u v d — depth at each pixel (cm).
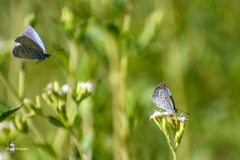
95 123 796
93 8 828
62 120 543
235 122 970
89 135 665
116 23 828
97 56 818
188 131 935
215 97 1027
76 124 746
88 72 806
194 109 967
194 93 1009
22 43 520
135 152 845
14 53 533
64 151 862
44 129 930
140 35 805
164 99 550
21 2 930
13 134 593
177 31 995
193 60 1032
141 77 977
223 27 1038
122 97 763
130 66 786
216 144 970
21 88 609
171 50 990
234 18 1049
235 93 1030
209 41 1034
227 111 973
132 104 728
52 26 893
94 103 795
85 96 567
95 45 820
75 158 649
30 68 1024
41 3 920
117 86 809
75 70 727
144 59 800
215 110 969
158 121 523
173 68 975
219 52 1030
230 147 964
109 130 828
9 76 895
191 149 940
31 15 650
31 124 581
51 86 564
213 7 1029
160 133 948
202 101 1004
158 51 900
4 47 652
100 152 799
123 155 732
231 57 1018
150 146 925
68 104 697
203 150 948
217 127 966
